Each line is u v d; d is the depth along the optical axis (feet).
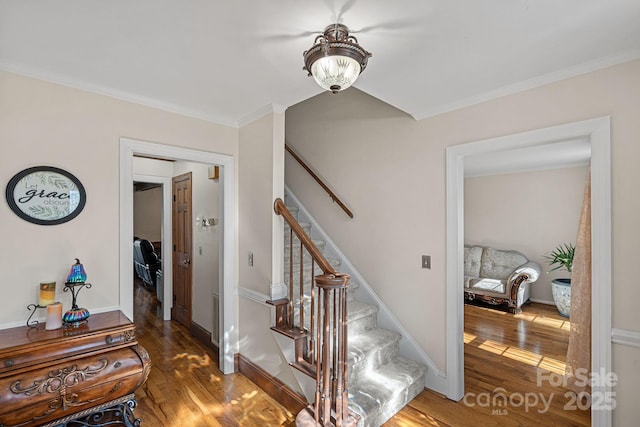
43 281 6.45
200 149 8.89
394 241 9.30
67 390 5.54
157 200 27.61
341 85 5.01
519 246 18.83
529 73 6.41
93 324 6.34
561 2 4.30
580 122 6.07
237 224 9.59
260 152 8.72
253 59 6.00
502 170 18.88
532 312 15.74
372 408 6.63
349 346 8.13
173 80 6.90
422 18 4.67
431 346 8.42
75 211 6.81
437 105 8.10
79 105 6.96
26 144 6.33
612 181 5.76
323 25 4.89
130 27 4.97
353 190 10.50
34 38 5.28
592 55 5.72
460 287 8.03
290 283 7.82
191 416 7.23
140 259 20.72
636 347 5.51
